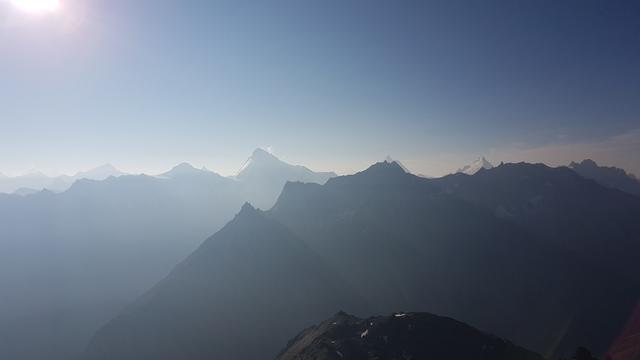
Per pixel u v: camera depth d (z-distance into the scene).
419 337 128.12
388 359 118.19
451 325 134.50
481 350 122.94
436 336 128.50
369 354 120.75
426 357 118.12
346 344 129.38
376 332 134.75
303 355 134.12
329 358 122.19
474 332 132.62
